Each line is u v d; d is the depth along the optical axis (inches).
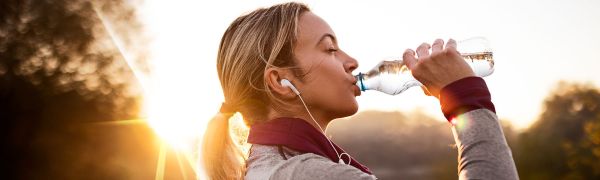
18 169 775.1
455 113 46.0
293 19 55.4
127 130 792.9
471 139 44.1
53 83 795.4
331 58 55.4
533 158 1248.2
